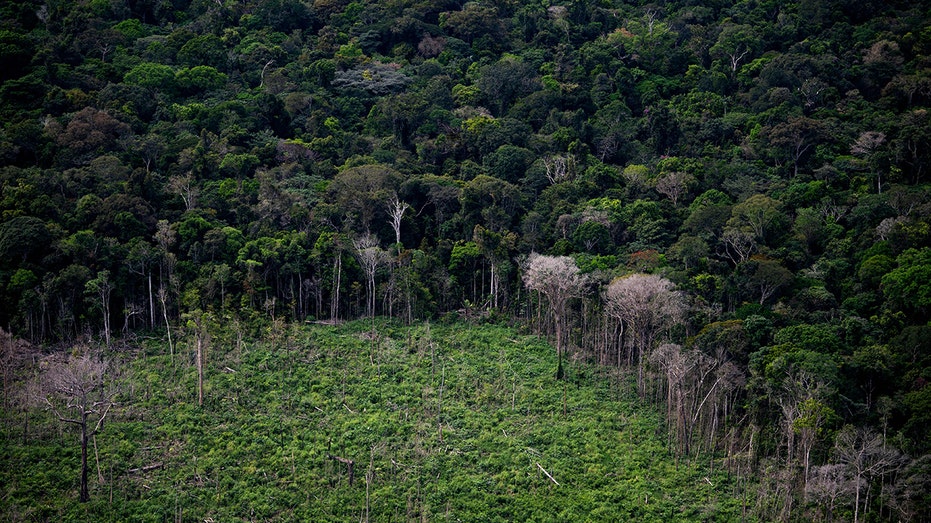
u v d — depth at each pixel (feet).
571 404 306.14
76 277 323.16
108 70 483.92
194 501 254.68
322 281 353.72
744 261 351.87
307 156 442.91
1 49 453.58
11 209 342.03
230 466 269.44
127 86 463.01
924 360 288.71
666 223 392.47
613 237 390.63
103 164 383.45
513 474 272.51
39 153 396.98
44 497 251.39
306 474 267.80
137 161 406.41
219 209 382.63
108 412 284.20
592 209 393.70
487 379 318.65
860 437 262.26
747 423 288.92
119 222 347.56
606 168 435.94
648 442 287.48
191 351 319.06
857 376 284.61
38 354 310.24
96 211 353.92
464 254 373.40
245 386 306.14
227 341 327.26
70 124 405.18
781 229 381.40
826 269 351.05
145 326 337.11
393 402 303.48
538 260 332.19
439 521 252.62
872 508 254.47
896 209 376.89
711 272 361.51
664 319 319.06
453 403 304.71
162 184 392.68
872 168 415.03
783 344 294.05
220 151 425.69
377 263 361.71
